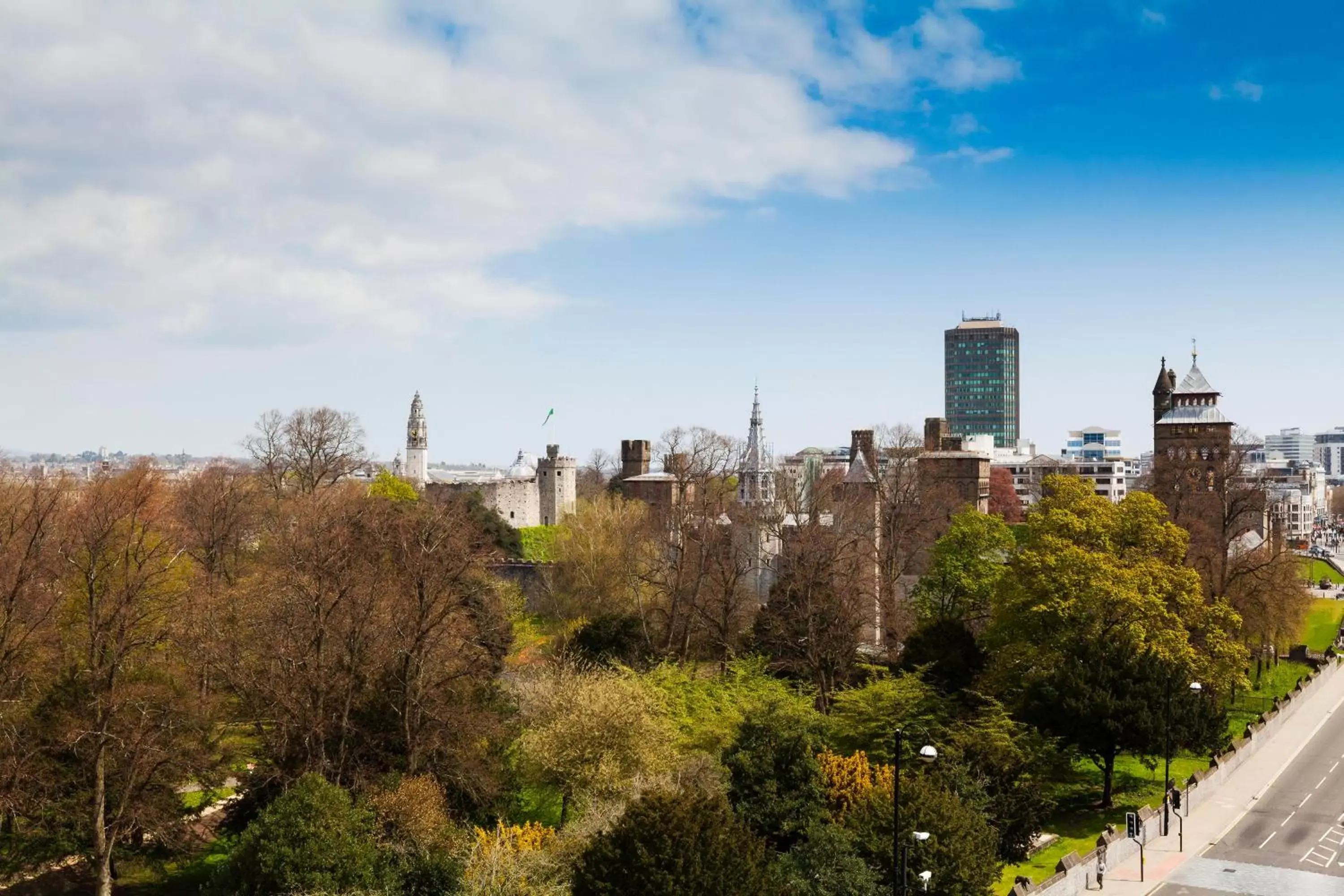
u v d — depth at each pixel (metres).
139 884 69.81
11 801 60.69
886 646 110.25
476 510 149.88
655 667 93.81
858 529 127.00
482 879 56.25
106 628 66.69
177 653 73.94
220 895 55.91
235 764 75.88
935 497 145.88
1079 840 74.00
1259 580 111.94
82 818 62.88
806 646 97.44
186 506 108.50
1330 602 167.00
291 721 69.56
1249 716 105.31
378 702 73.62
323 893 53.16
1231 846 72.81
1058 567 88.56
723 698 84.94
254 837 56.28
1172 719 78.19
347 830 57.28
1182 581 90.75
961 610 108.25
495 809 74.31
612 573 121.75
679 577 106.81
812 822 62.28
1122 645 81.50
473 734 73.62
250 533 117.88
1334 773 88.62
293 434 153.12
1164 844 73.31
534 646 117.50
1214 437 162.88
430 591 78.00
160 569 70.44
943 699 86.94
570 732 74.38
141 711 66.19
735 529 131.88
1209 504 146.88
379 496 134.38
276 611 76.38
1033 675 84.75
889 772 67.44
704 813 50.34
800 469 179.00
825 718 81.31
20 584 66.56
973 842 57.66
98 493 79.38
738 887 48.00
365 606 74.50
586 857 50.16
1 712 64.81
